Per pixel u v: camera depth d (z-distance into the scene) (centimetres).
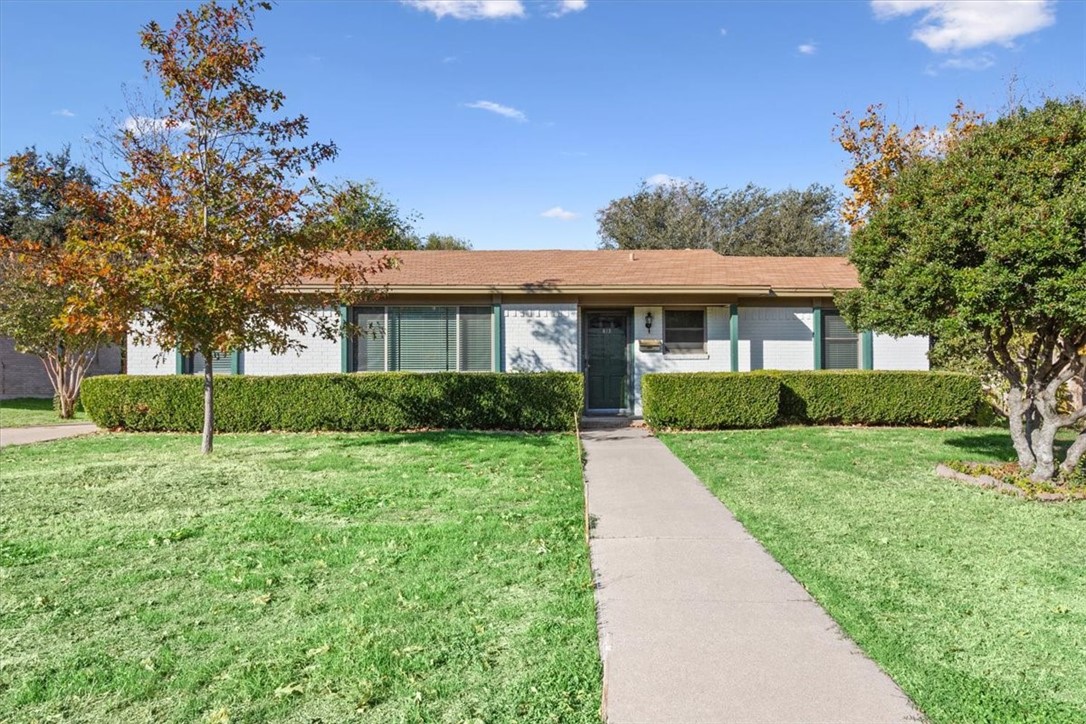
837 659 306
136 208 788
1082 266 547
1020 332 800
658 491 665
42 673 294
